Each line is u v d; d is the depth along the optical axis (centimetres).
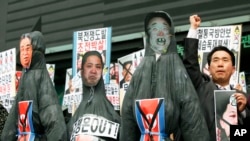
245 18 913
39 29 645
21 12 1305
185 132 412
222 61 461
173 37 434
